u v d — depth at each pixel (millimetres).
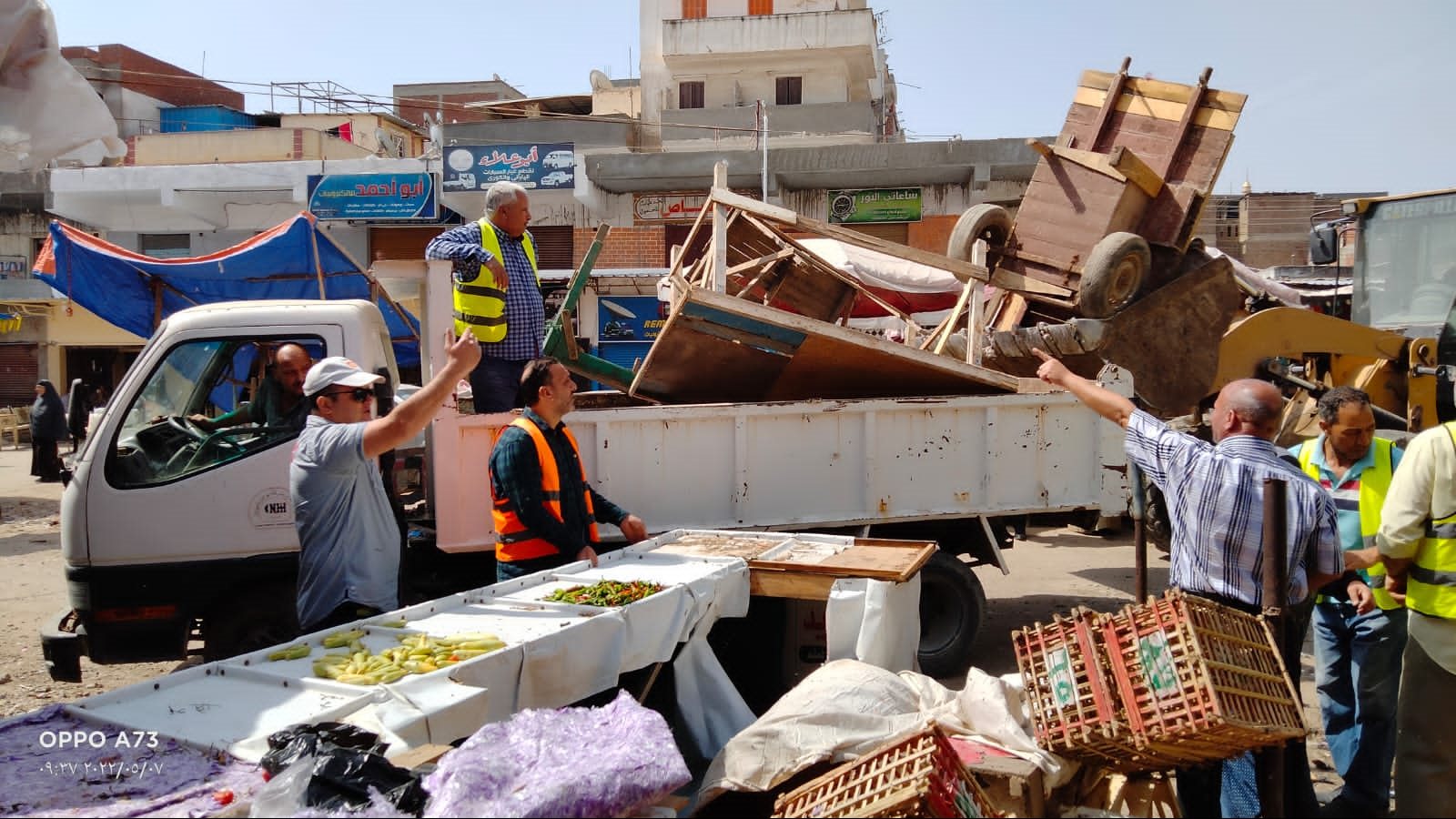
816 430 6168
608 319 20297
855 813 2818
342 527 4160
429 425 5895
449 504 5531
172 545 5270
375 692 3053
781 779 3539
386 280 6566
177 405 5508
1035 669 3482
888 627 4617
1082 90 8828
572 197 20891
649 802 2582
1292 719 3102
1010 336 7898
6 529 12875
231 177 21312
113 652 5316
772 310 6145
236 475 5309
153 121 34594
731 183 20141
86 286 8828
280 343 5555
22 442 27000
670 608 4195
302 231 8336
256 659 3404
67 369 29281
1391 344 9367
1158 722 3047
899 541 5336
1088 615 3350
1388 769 4164
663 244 20719
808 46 31391
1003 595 8562
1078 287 7949
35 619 8273
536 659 3486
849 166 19438
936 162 19141
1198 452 3660
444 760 2480
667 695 4387
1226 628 3109
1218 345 8336
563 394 4910
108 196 22078
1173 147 8234
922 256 6918
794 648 5469
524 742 2637
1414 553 3721
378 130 29828
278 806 2285
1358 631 4242
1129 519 11500
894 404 6223
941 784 2879
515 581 4395
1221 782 3625
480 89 42594
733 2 33781
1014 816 3299
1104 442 6660
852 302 8383
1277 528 3275
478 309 5988
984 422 6441
